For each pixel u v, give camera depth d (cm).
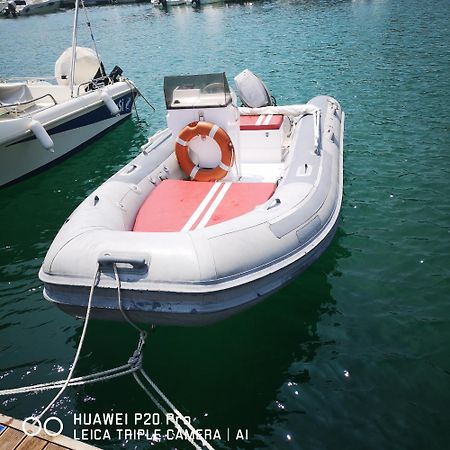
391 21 2092
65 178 869
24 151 830
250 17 2844
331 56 1577
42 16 4744
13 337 470
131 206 479
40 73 2036
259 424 356
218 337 440
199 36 2409
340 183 538
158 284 347
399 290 480
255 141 622
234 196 472
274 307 470
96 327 472
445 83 1130
